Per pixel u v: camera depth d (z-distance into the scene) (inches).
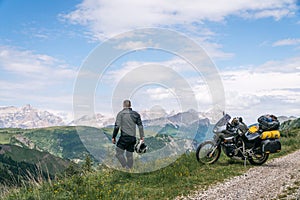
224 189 373.7
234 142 510.0
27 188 361.1
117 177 418.0
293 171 452.8
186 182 405.1
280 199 320.5
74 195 343.9
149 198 351.9
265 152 503.5
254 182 399.2
